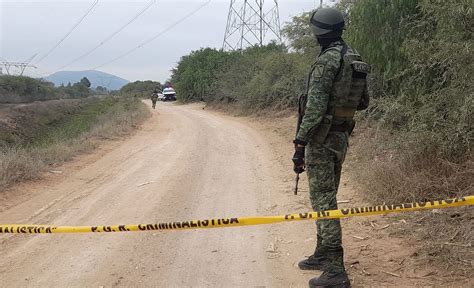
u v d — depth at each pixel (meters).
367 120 8.78
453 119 5.38
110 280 4.01
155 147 12.70
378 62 8.16
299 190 6.93
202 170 9.02
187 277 4.02
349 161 7.96
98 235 5.14
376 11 7.89
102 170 9.27
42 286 3.92
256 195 6.86
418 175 5.28
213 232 5.13
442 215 4.58
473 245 3.95
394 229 4.62
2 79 53.31
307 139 3.38
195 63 48.94
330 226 3.48
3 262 4.45
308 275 3.92
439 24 5.82
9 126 34.03
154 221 5.70
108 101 59.44
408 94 7.09
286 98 20.80
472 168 5.08
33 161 9.00
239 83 29.91
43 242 4.97
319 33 3.45
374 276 3.72
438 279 3.56
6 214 6.09
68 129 28.20
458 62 5.24
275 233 5.01
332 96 3.38
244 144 12.91
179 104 48.88
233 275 4.02
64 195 7.12
